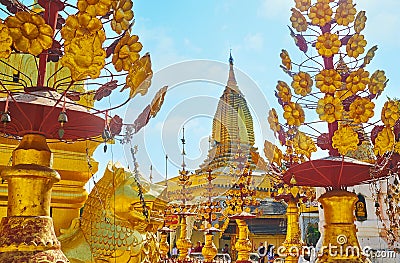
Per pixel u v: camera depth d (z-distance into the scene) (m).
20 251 3.28
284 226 25.75
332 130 5.97
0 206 5.93
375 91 5.65
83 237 5.40
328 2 6.32
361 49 5.98
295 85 5.95
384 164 5.63
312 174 5.79
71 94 4.12
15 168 3.43
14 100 3.36
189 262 11.67
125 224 5.46
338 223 5.59
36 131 3.63
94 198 5.54
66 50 3.26
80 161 6.42
